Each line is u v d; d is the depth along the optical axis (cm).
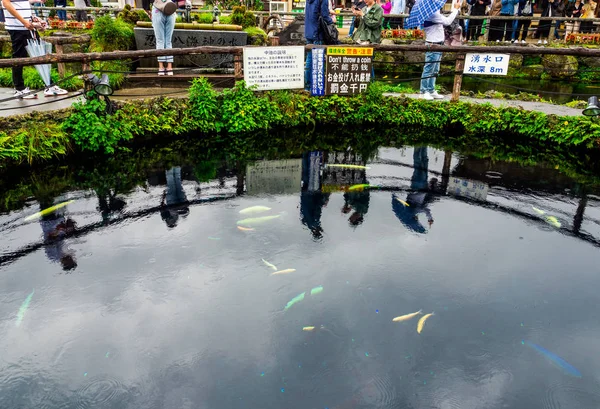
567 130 743
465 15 1413
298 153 719
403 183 588
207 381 265
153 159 673
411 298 342
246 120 792
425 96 905
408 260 394
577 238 439
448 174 627
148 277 364
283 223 462
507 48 778
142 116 725
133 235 434
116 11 1318
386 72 1520
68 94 763
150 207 503
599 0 1653
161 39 844
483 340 299
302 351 288
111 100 709
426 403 251
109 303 333
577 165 673
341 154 717
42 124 626
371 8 836
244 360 280
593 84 1372
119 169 627
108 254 399
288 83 826
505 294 348
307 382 264
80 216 478
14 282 356
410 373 272
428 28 848
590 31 1584
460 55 840
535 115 784
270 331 305
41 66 715
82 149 662
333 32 839
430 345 295
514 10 1498
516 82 1403
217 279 362
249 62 787
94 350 288
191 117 778
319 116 848
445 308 331
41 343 293
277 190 557
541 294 349
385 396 255
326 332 304
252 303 334
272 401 251
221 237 431
